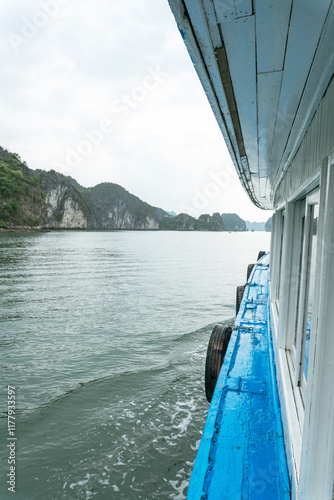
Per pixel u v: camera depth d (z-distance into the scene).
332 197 1.43
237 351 4.39
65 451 5.02
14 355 8.82
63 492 4.28
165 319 12.45
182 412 6.03
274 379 3.47
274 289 5.21
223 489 2.18
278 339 3.34
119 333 10.71
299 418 2.33
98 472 4.61
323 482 1.59
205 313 13.42
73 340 10.04
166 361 8.38
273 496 2.12
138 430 5.50
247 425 2.81
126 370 7.84
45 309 14.00
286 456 2.36
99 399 6.50
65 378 7.45
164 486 4.37
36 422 5.73
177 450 5.02
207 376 5.04
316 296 1.61
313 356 1.61
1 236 84.12
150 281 22.39
